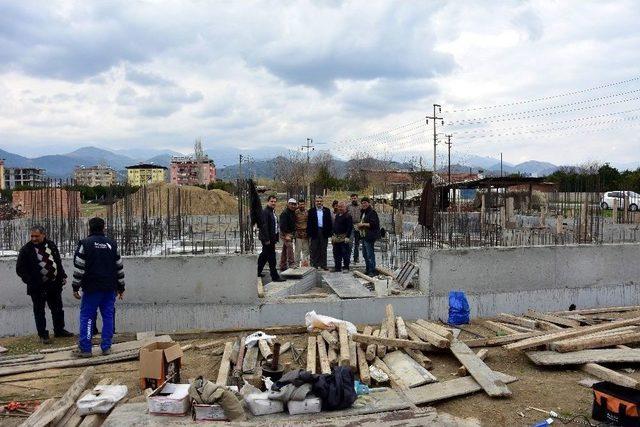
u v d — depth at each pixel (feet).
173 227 62.64
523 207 106.32
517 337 27.14
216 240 54.65
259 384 21.34
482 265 33.88
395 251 50.42
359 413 17.98
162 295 30.48
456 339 26.23
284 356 25.76
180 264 30.50
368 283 37.42
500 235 46.93
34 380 22.90
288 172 192.13
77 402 18.58
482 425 18.81
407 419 17.19
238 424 16.53
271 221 36.45
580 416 19.44
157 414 17.46
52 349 26.61
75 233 37.70
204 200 115.24
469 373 23.03
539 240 47.01
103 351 25.45
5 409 19.72
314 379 18.61
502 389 21.11
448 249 33.45
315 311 31.45
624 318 32.27
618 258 36.68
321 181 160.35
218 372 23.45
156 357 20.58
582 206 50.57
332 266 45.47
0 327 30.12
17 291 30.25
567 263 35.58
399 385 21.61
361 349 25.18
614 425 18.42
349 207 47.16
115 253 25.46
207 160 320.50
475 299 33.76
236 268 30.83
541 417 19.40
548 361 24.18
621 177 130.31
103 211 80.94
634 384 20.72
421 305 32.81
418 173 155.43
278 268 43.98
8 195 79.00
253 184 35.73
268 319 31.12
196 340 28.99
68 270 30.55
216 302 30.81
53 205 47.37
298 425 16.57
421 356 24.84
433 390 21.27
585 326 29.35
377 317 32.22
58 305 28.86
